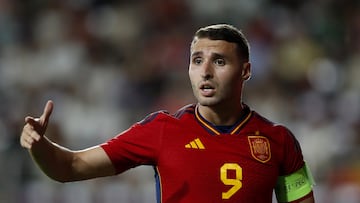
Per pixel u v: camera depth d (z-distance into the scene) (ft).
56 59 138.72
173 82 134.21
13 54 141.79
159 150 44.47
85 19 147.74
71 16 148.05
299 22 147.23
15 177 104.88
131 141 44.73
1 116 123.13
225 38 44.29
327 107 127.65
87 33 145.38
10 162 106.22
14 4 152.35
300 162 46.50
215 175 43.78
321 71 137.80
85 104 129.08
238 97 45.37
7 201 102.89
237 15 147.74
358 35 145.38
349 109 127.34
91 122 125.18
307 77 136.56
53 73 136.46
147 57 142.31
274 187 45.78
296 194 46.60
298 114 125.90
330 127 122.21
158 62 140.97
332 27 146.92
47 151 42.09
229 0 149.48
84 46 142.51
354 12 149.79
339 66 139.03
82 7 150.20
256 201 44.19
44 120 41.47
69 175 43.37
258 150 44.65
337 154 114.62
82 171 43.73
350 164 111.75
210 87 43.98
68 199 100.78
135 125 45.50
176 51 142.00
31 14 150.71
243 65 45.09
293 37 142.20
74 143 117.19
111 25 148.46
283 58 138.00
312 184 47.57
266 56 136.77
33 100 129.49
